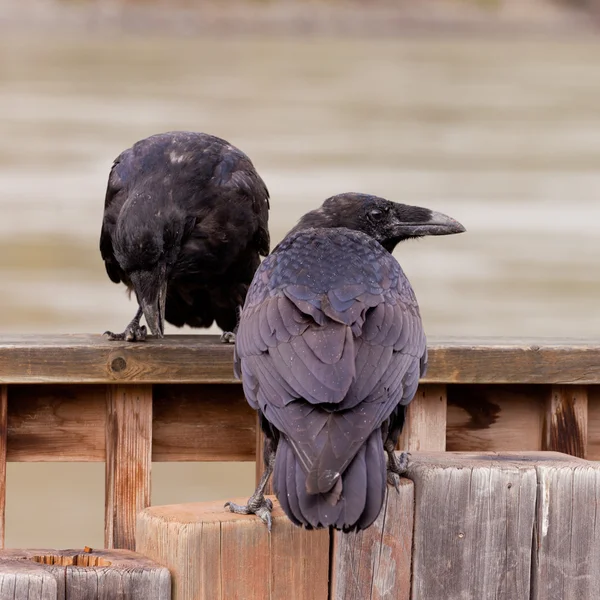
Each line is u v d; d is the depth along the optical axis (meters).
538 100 100.31
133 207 11.15
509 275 31.11
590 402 10.00
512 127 76.81
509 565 7.58
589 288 29.89
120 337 10.14
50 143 58.38
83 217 37.81
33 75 118.50
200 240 11.48
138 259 11.02
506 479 7.56
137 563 7.08
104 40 172.00
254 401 7.47
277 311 7.67
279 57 157.25
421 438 9.55
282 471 6.98
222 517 7.28
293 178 47.31
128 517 9.23
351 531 6.95
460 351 9.37
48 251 32.47
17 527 17.42
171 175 11.46
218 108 84.62
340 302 7.64
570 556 7.61
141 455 9.25
